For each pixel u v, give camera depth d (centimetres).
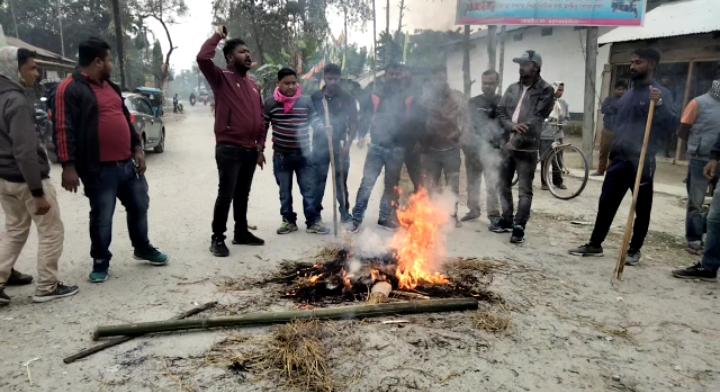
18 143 315
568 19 900
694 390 266
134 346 297
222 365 278
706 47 1087
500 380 269
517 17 904
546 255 487
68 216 593
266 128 506
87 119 362
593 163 1112
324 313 328
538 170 1040
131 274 412
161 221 585
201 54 425
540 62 510
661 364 291
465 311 349
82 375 267
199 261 447
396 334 313
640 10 884
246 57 452
